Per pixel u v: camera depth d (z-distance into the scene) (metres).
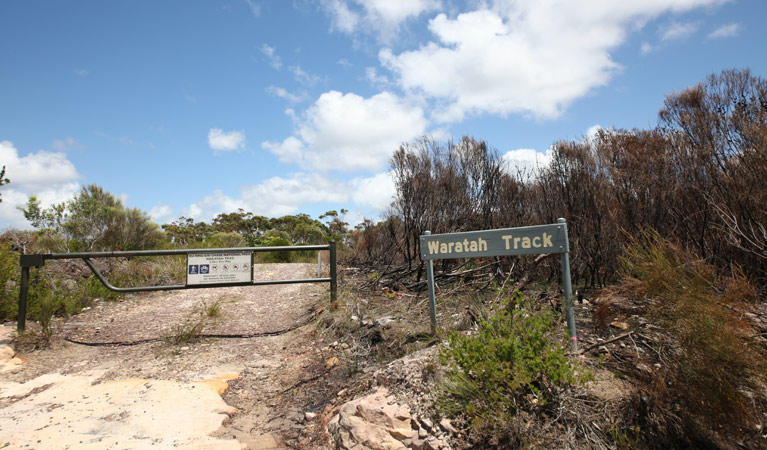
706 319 2.91
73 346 5.66
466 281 7.32
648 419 2.77
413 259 8.94
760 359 2.75
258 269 12.27
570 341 3.54
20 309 5.79
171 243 14.09
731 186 5.02
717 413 2.67
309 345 5.52
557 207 7.02
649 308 3.35
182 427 3.60
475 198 8.25
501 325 3.36
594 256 6.22
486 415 2.85
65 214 11.23
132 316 7.09
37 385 4.46
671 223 5.55
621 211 5.89
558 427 2.77
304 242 27.06
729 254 5.11
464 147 8.72
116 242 11.41
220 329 6.39
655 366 3.17
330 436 3.33
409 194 8.77
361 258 12.84
